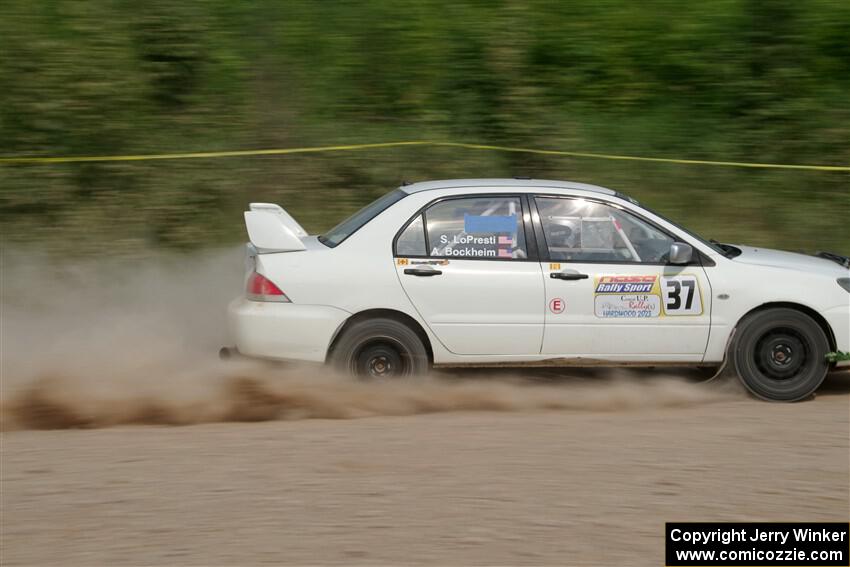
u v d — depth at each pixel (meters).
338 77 22.62
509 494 8.85
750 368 13.21
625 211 13.41
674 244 12.96
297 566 7.32
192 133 21.16
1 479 9.28
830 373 15.28
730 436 11.00
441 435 10.95
